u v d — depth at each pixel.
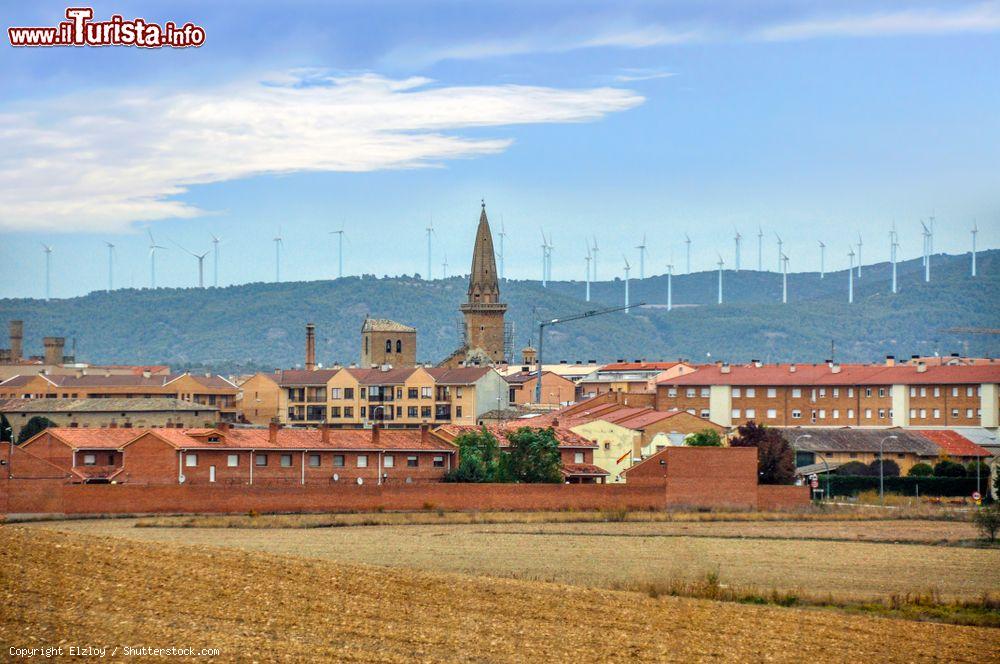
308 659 132.12
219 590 157.25
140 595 151.25
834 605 186.88
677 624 161.50
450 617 155.88
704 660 146.00
